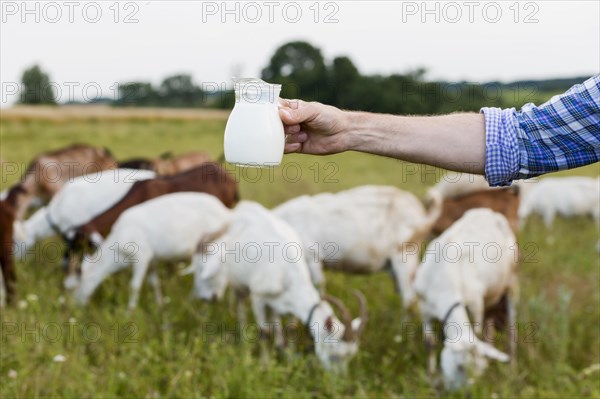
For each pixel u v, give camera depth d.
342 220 6.54
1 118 20.31
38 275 7.19
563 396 4.66
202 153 11.83
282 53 20.55
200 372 4.86
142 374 4.82
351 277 7.27
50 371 4.47
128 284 7.08
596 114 1.89
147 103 25.47
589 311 6.45
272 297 5.75
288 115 2.05
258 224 5.91
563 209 11.05
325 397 4.61
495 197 7.75
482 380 4.98
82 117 22.12
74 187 8.45
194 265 6.56
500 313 6.21
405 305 6.50
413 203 6.79
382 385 4.95
